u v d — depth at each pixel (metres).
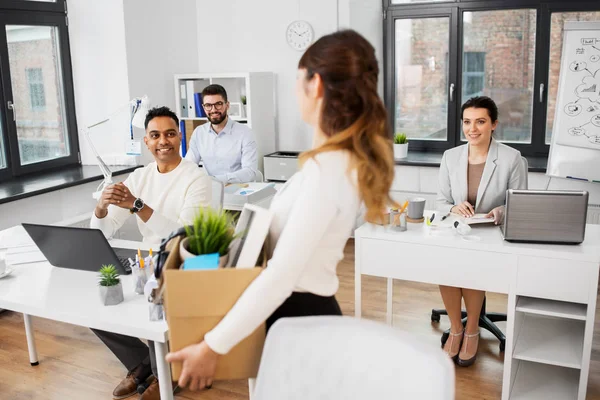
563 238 2.41
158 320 1.91
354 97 1.24
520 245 2.43
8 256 2.57
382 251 2.68
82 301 2.08
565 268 2.34
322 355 1.26
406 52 5.14
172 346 1.35
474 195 3.02
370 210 1.28
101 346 3.24
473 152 3.01
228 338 1.28
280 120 5.43
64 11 4.73
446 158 3.10
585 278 2.31
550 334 2.67
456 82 4.99
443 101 5.10
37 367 3.02
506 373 2.50
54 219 4.17
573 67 4.07
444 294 2.92
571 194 2.38
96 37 4.74
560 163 4.18
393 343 1.20
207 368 1.31
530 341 2.61
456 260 2.54
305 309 1.38
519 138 4.93
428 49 5.06
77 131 4.93
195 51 5.55
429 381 1.14
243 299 1.27
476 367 2.91
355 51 1.24
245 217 1.52
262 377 1.29
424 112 5.19
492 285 2.49
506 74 4.86
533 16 4.67
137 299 2.09
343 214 1.29
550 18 4.62
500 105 4.93
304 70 1.29
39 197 4.04
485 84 4.94
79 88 4.86
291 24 5.14
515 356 2.49
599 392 2.61
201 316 1.33
